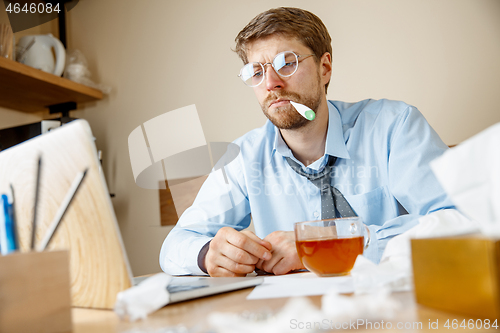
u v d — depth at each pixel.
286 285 0.49
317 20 1.15
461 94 1.61
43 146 0.40
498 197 0.25
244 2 1.95
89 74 2.04
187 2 2.04
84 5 2.19
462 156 0.27
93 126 2.09
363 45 1.75
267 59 1.06
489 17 1.59
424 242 0.31
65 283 0.32
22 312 0.30
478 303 0.26
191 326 0.30
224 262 0.74
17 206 0.42
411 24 1.69
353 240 0.54
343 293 0.39
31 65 1.75
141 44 2.08
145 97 2.04
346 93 1.76
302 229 0.56
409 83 1.68
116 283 0.39
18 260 0.30
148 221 1.94
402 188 0.99
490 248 0.25
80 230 0.40
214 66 1.96
